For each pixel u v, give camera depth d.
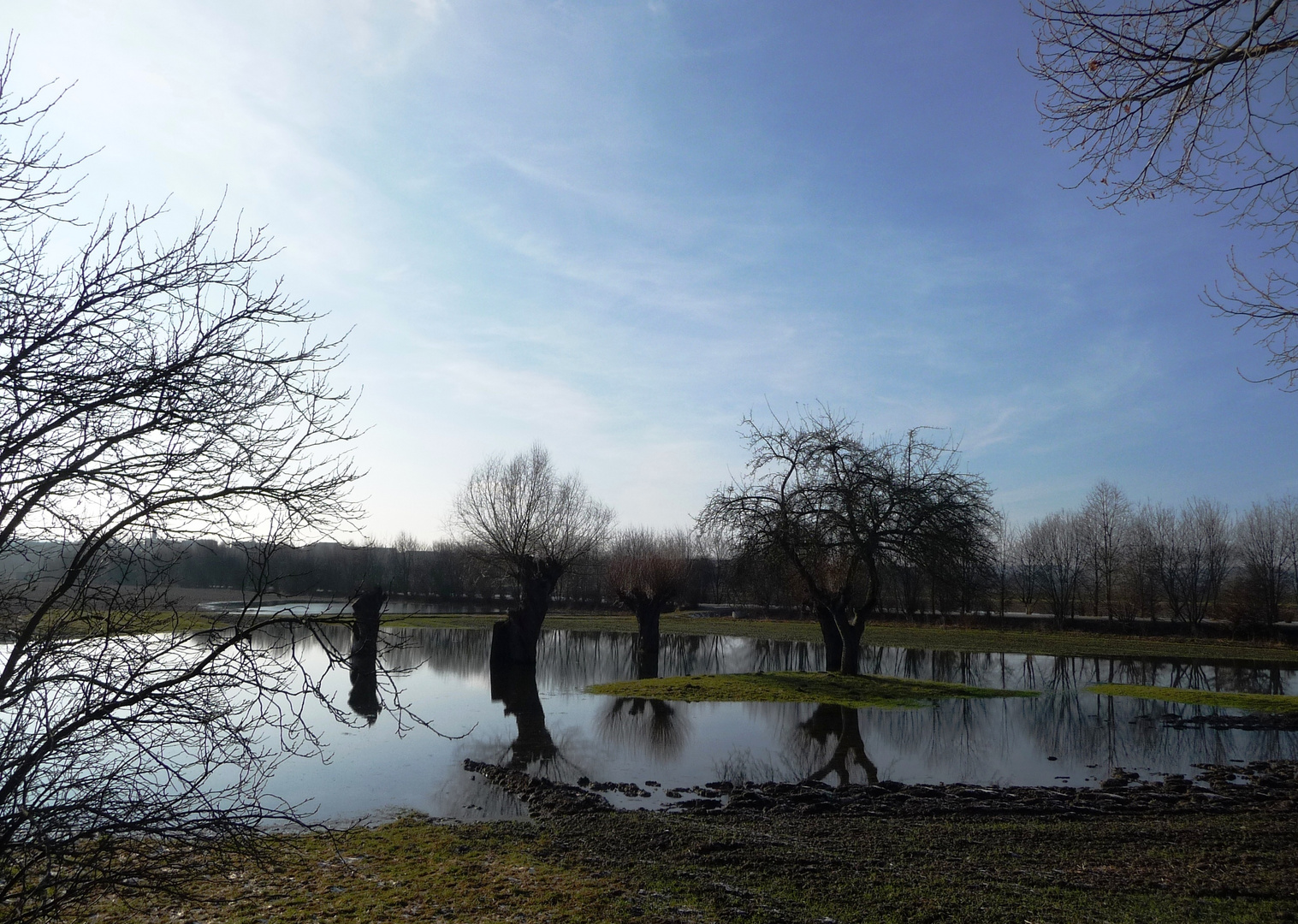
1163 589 59.12
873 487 28.64
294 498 6.18
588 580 71.19
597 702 25.81
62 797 5.39
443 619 59.69
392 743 19.72
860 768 17.44
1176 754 19.14
